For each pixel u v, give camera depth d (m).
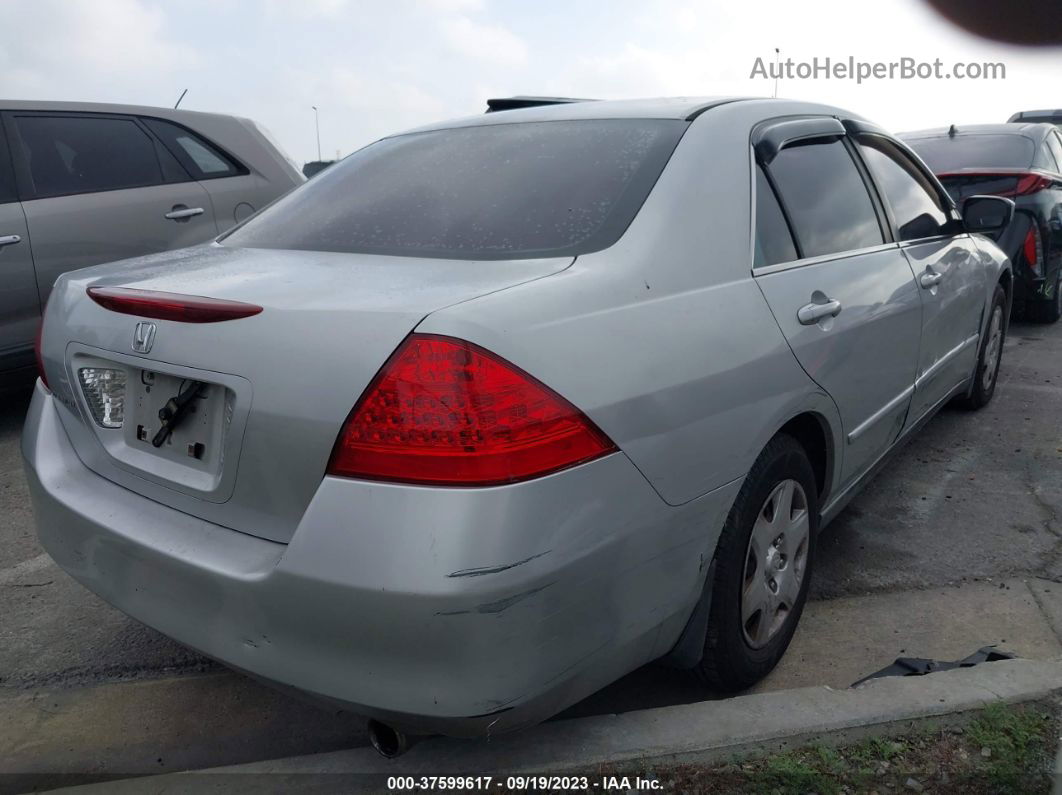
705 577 2.15
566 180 2.39
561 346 1.80
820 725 2.18
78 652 2.80
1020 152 7.79
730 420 2.14
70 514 2.21
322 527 1.71
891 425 3.32
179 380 2.02
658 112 2.67
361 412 1.70
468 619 1.64
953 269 3.91
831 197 3.01
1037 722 2.19
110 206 5.32
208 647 1.92
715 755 2.10
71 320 2.31
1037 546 3.44
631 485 1.87
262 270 2.18
